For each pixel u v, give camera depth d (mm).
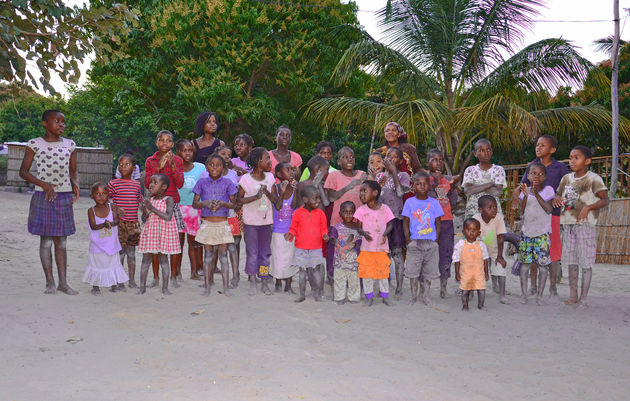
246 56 17062
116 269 6234
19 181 22344
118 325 4965
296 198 6352
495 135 13477
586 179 6176
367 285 6008
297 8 17688
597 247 10688
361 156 24312
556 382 3838
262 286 6477
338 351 4430
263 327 5031
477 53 13664
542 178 6172
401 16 13797
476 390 3678
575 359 4340
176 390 3502
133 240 6352
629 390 3727
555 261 6520
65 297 5914
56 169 5992
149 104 18938
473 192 6668
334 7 18203
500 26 13344
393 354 4414
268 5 17281
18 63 5977
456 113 12766
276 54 17422
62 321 5008
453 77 14102
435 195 6445
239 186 6406
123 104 18172
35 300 5688
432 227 6094
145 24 17531
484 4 13180
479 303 5957
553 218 6359
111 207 6160
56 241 6121
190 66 16703
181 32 16594
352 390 3600
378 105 13789
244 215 6375
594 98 16531
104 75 19078
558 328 5238
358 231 5941
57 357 4098
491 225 6391
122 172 6328
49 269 6086
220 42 17078
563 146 17031
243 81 18359
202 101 16562
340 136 22578
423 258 6094
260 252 6457
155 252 6125
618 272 9078
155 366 3971
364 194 5965
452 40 13578
